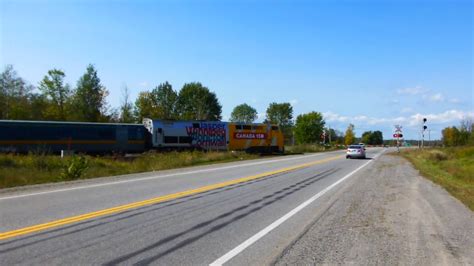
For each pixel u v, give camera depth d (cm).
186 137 5291
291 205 1245
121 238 803
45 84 6825
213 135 5625
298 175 2392
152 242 775
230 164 3575
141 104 8556
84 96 7100
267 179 2120
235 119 13825
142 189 1625
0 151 3822
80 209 1132
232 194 1493
